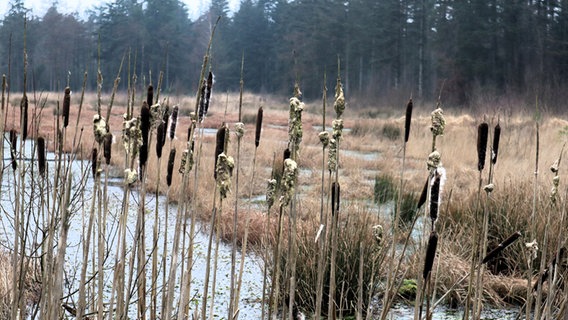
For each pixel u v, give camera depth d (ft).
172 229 25.07
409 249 20.01
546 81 117.91
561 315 9.26
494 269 20.26
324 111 7.23
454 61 134.72
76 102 114.83
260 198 33.40
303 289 16.79
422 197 7.04
